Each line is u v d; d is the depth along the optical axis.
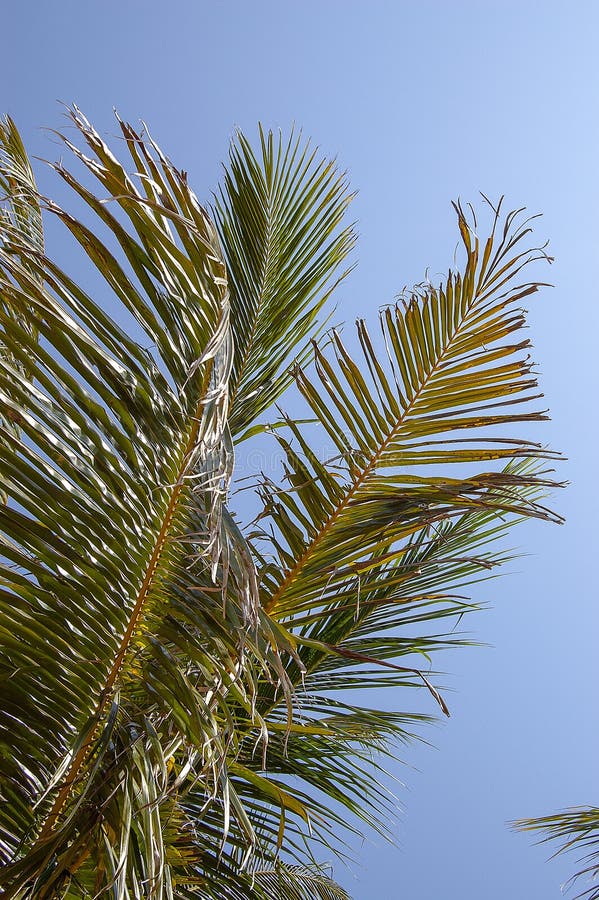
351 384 2.03
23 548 1.51
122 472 1.40
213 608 1.50
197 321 1.41
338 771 2.54
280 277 2.95
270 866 2.59
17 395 1.33
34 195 1.34
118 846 1.35
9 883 1.26
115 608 1.46
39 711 1.46
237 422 2.76
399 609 2.72
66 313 1.35
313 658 2.64
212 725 1.41
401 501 1.96
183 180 1.42
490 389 2.00
